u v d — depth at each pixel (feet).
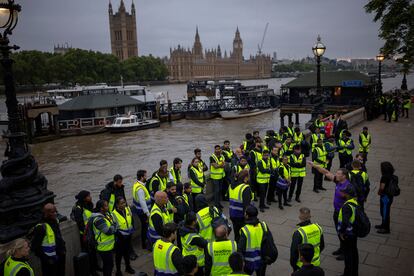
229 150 48.62
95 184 103.76
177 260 19.61
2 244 24.11
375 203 40.91
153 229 25.63
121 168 121.90
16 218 25.58
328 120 71.77
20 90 488.44
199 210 24.75
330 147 49.03
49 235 23.21
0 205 25.13
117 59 611.06
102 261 28.02
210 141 165.17
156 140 171.83
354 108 135.74
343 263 28.25
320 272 17.79
